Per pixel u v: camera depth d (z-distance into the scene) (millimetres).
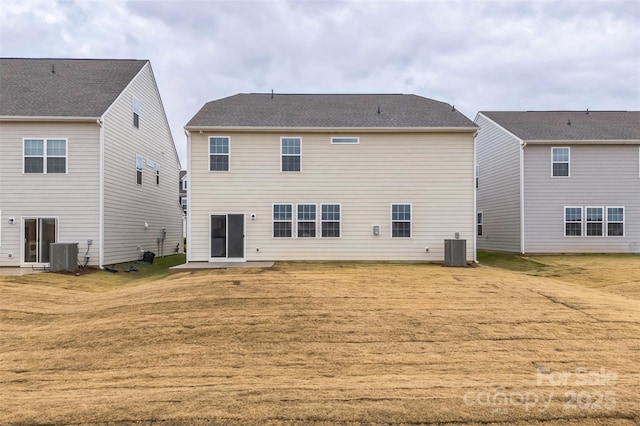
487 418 3820
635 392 4422
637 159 18500
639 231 18484
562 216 18609
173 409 3977
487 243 21938
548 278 12656
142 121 18828
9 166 14289
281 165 15203
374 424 3689
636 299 9375
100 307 8547
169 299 8805
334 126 15156
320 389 4516
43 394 4488
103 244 14695
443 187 15344
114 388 4648
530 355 5742
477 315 7637
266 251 15133
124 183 16734
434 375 5012
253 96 18688
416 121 15664
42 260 14328
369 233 15258
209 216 15000
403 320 7336
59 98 15312
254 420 3746
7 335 6875
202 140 15062
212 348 6066
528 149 18734
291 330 6816
